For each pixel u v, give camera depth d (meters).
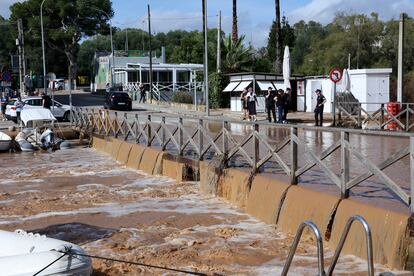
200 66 77.44
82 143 31.72
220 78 50.31
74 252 7.57
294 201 11.42
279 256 9.89
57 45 104.19
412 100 52.84
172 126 24.38
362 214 9.39
